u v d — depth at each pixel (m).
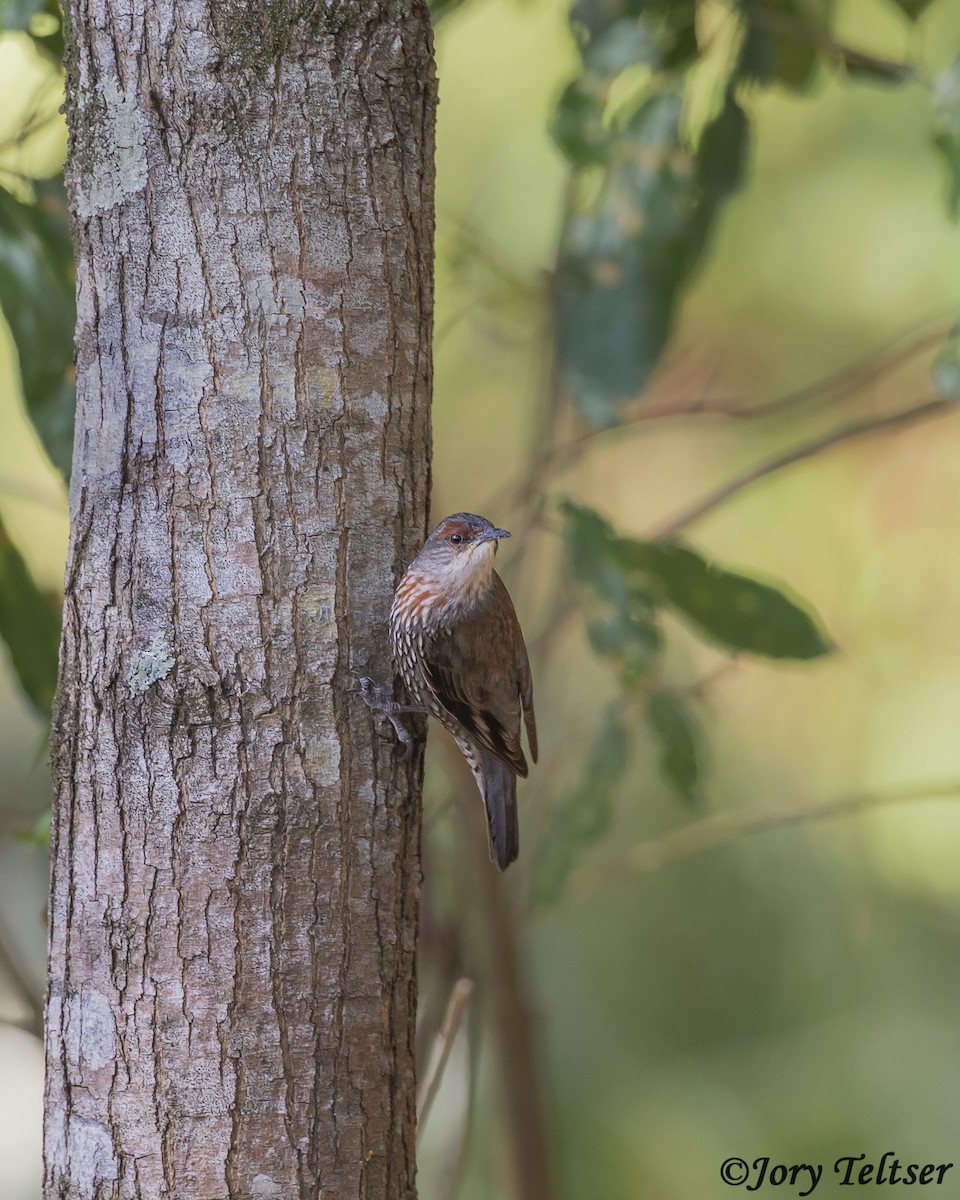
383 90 6.40
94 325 6.37
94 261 6.34
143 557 6.23
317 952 6.21
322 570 6.34
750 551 15.62
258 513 6.25
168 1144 6.00
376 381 6.46
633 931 15.05
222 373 6.22
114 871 6.14
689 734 10.05
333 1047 6.20
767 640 9.43
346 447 6.39
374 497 6.48
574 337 10.09
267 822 6.18
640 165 9.79
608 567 9.24
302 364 6.29
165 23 6.15
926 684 14.91
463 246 11.81
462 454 15.91
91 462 6.38
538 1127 10.42
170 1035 6.04
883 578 15.23
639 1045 14.72
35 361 8.19
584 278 10.01
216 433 6.22
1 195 8.18
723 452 15.61
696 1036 14.75
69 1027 6.19
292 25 6.22
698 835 10.41
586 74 9.57
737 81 10.66
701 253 10.29
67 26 6.41
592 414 10.05
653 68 10.00
